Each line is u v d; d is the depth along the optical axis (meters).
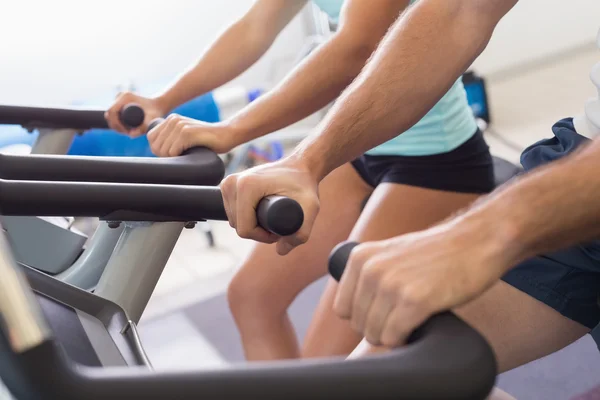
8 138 2.69
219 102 3.50
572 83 4.24
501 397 1.29
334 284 1.44
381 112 1.06
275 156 3.67
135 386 0.46
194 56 3.78
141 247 1.08
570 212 0.63
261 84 3.98
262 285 1.56
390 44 1.09
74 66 3.48
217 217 0.95
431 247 0.60
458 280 0.58
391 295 0.58
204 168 1.09
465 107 1.56
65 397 0.46
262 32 1.68
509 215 0.62
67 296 0.97
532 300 1.05
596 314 1.07
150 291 1.09
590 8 4.52
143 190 0.91
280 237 0.97
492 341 1.06
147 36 3.62
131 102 1.55
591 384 1.95
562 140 1.13
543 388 1.95
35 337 0.46
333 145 1.05
